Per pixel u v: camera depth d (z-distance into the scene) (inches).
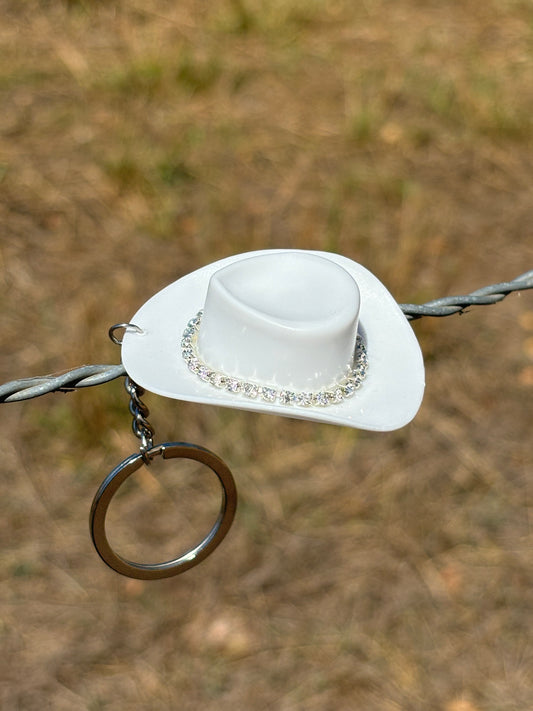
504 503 24.8
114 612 22.1
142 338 16.0
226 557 23.4
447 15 48.3
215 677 21.5
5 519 23.3
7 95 37.9
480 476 25.4
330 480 25.0
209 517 24.0
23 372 25.7
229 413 25.6
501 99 40.3
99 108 37.7
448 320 29.6
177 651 21.8
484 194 35.3
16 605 22.0
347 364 15.9
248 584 22.9
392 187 35.0
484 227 33.6
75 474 24.3
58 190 33.0
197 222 32.5
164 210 32.6
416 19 47.6
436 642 22.0
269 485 24.7
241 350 15.7
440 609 22.6
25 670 21.4
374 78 41.7
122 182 33.4
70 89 38.7
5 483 23.9
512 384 27.8
